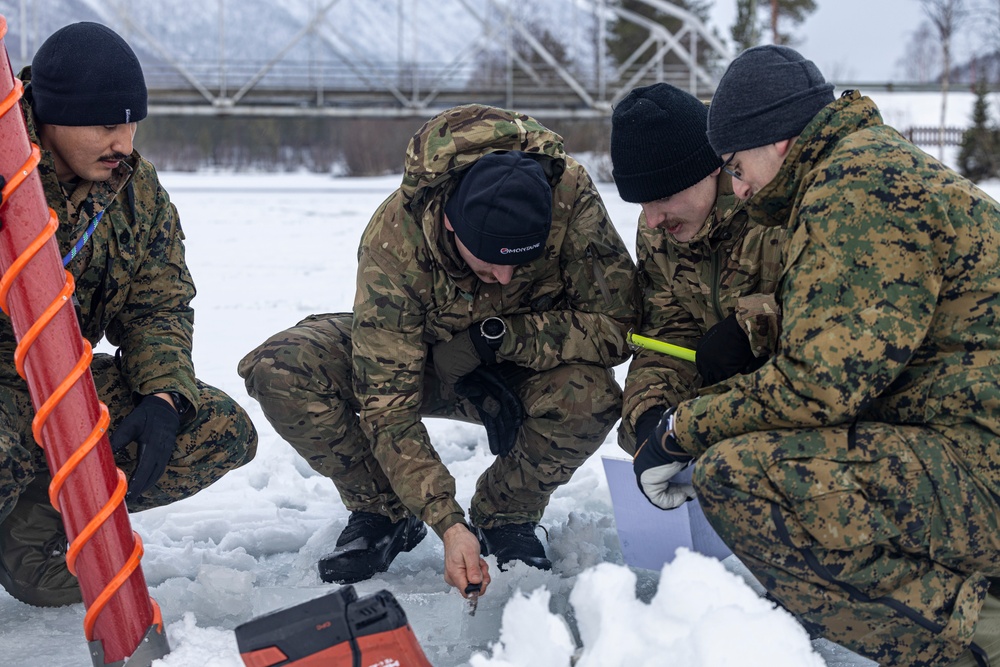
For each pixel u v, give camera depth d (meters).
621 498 2.30
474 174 2.30
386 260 2.45
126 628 1.88
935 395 1.82
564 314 2.58
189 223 14.45
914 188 1.78
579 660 1.63
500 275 2.36
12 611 2.48
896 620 1.82
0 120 1.76
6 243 1.79
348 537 2.76
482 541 2.82
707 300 2.44
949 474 1.79
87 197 2.37
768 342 2.12
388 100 33.56
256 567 2.84
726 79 2.01
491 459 3.68
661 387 2.40
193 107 31.94
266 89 33.62
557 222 2.52
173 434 2.33
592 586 1.67
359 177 33.28
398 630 1.64
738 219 2.33
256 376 2.62
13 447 2.19
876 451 1.80
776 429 1.88
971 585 1.82
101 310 2.47
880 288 1.76
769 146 1.98
